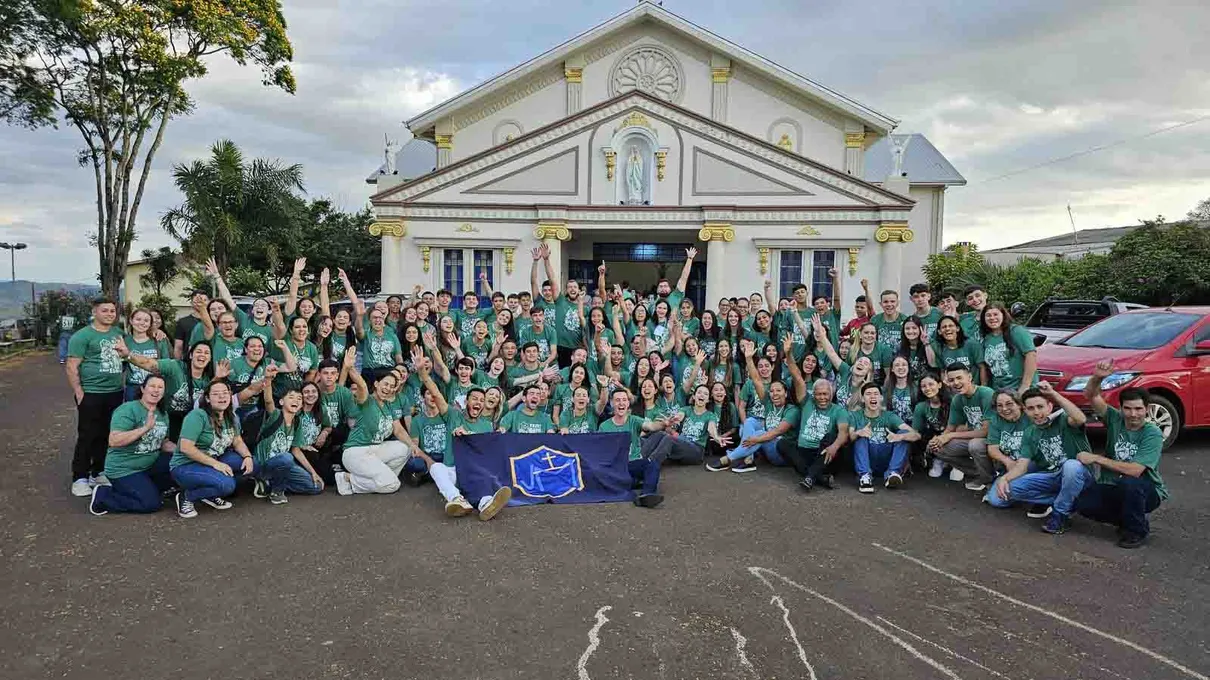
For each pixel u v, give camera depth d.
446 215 15.80
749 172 15.66
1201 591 4.73
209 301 7.38
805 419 7.48
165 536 5.62
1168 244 17.94
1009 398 6.26
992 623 4.25
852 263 15.39
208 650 3.86
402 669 3.68
